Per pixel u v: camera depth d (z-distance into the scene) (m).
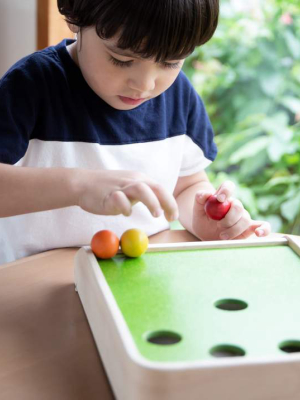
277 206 2.16
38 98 0.99
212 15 0.83
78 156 1.05
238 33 2.14
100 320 0.64
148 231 1.12
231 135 2.21
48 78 1.00
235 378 0.51
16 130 0.94
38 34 1.41
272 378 0.52
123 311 0.64
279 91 2.17
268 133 2.19
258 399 0.52
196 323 0.62
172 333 0.60
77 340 0.68
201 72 2.18
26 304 0.76
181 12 0.78
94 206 0.76
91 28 0.87
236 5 2.14
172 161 1.18
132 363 0.52
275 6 2.12
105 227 1.10
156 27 0.77
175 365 0.50
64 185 0.80
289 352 0.60
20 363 0.63
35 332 0.70
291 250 0.84
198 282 0.72
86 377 0.61
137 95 0.90
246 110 2.20
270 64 2.16
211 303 0.67
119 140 1.09
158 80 0.90
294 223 2.15
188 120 1.21
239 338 0.59
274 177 2.17
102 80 0.90
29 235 1.06
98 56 0.87
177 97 1.18
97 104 1.06
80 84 1.04
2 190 0.84
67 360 0.64
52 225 1.07
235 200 1.01
